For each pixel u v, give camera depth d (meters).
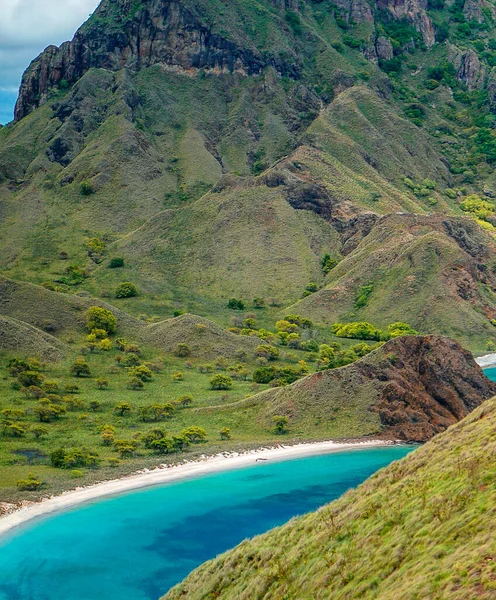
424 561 49.50
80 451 119.81
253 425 140.12
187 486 109.12
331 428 136.00
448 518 53.31
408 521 55.28
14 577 81.12
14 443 125.25
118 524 94.88
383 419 135.88
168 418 143.38
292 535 64.19
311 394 142.62
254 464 119.25
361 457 122.56
